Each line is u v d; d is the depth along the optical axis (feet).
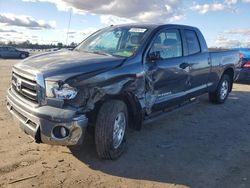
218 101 29.04
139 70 17.28
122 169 15.39
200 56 23.82
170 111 20.97
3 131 19.39
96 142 15.58
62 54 18.02
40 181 13.91
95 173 14.88
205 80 25.26
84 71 15.05
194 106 28.27
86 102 14.71
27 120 15.24
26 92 15.66
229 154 17.71
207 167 15.98
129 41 18.93
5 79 41.32
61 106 14.42
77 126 14.30
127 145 18.31
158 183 14.28
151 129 21.42
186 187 14.05
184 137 20.17
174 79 20.45
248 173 15.51
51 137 14.44
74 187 13.57
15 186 13.39
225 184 14.39
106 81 15.51
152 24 20.52
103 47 19.52
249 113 26.78
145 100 17.93
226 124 23.35
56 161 15.85
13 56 132.77
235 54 29.89
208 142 19.47
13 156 16.10
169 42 20.33
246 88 39.01
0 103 25.86
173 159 16.78
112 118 15.44
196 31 23.99
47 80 14.61
